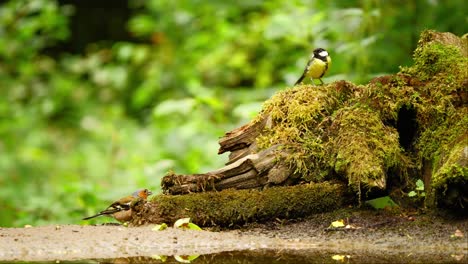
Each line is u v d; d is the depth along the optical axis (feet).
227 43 63.62
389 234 23.97
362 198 26.53
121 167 59.62
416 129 26.89
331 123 27.20
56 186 55.77
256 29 59.88
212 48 65.10
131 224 26.76
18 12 67.31
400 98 26.63
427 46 27.20
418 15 42.22
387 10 42.75
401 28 42.04
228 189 26.61
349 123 26.40
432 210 25.12
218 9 64.44
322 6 47.93
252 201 25.85
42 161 65.21
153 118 65.46
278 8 53.72
